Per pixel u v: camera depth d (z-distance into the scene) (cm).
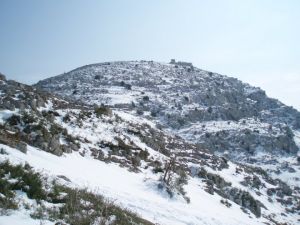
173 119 12788
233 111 15800
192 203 3522
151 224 1491
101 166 3303
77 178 2173
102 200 1373
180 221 2239
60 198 1131
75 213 1024
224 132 12338
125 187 2809
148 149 5025
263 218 5181
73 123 4403
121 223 1113
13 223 806
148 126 7312
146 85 17100
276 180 8369
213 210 3700
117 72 19425
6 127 2973
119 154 4094
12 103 3712
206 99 16525
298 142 13875
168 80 18838
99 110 5528
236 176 6725
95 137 4288
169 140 7138
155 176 3875
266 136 12794
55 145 2991
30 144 2853
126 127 5416
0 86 4578
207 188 4803
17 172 1166
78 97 13550
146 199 2598
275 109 18962
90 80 17425
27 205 956
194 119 13650
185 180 4259
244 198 5334
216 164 6850
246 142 12100
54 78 18862
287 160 11669
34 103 4141
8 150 1995
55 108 4800
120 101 13038
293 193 8125
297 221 5906
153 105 13688
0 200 923
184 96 15688
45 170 1822
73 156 3234
